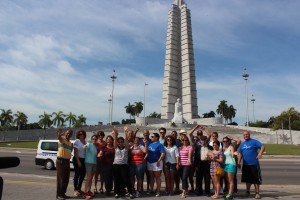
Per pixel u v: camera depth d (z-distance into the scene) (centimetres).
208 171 1187
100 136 1209
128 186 1114
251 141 1162
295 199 1066
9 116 8975
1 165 310
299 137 7194
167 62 10581
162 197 1114
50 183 1337
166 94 10356
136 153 1174
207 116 15800
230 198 1065
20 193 1104
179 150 1189
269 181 1688
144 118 9700
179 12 11119
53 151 2088
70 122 10231
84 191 1170
